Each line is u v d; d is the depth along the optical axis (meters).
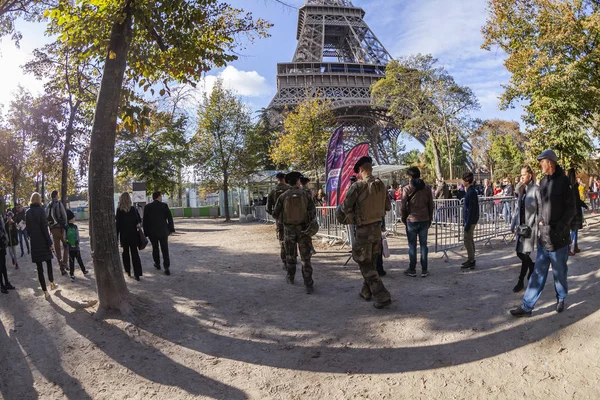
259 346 4.32
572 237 7.47
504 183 16.33
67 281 7.90
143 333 4.74
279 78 48.00
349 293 6.03
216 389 3.48
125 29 5.38
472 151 59.62
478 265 7.41
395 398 3.12
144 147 27.55
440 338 4.09
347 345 4.16
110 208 5.36
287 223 6.38
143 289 6.79
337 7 57.78
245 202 35.47
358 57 56.06
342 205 5.21
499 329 4.10
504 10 13.45
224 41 7.47
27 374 3.92
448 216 9.03
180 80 7.06
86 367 3.99
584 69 12.98
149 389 3.53
